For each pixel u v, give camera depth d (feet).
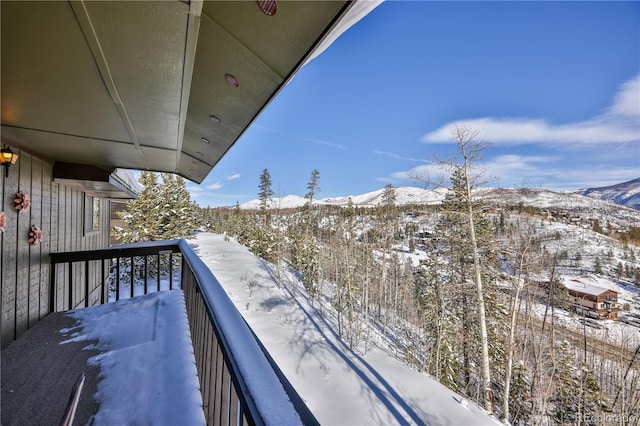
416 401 25.32
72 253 12.11
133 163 12.54
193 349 8.17
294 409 2.53
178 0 3.35
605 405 33.19
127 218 49.98
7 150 8.48
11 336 8.86
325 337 36.68
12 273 9.14
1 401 5.87
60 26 3.68
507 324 36.73
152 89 5.49
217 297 5.33
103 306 11.60
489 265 34.76
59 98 5.84
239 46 4.77
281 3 3.71
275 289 49.75
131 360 7.63
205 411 5.54
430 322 42.98
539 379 36.65
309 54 4.46
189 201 65.72
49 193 11.96
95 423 5.38
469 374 39.47
